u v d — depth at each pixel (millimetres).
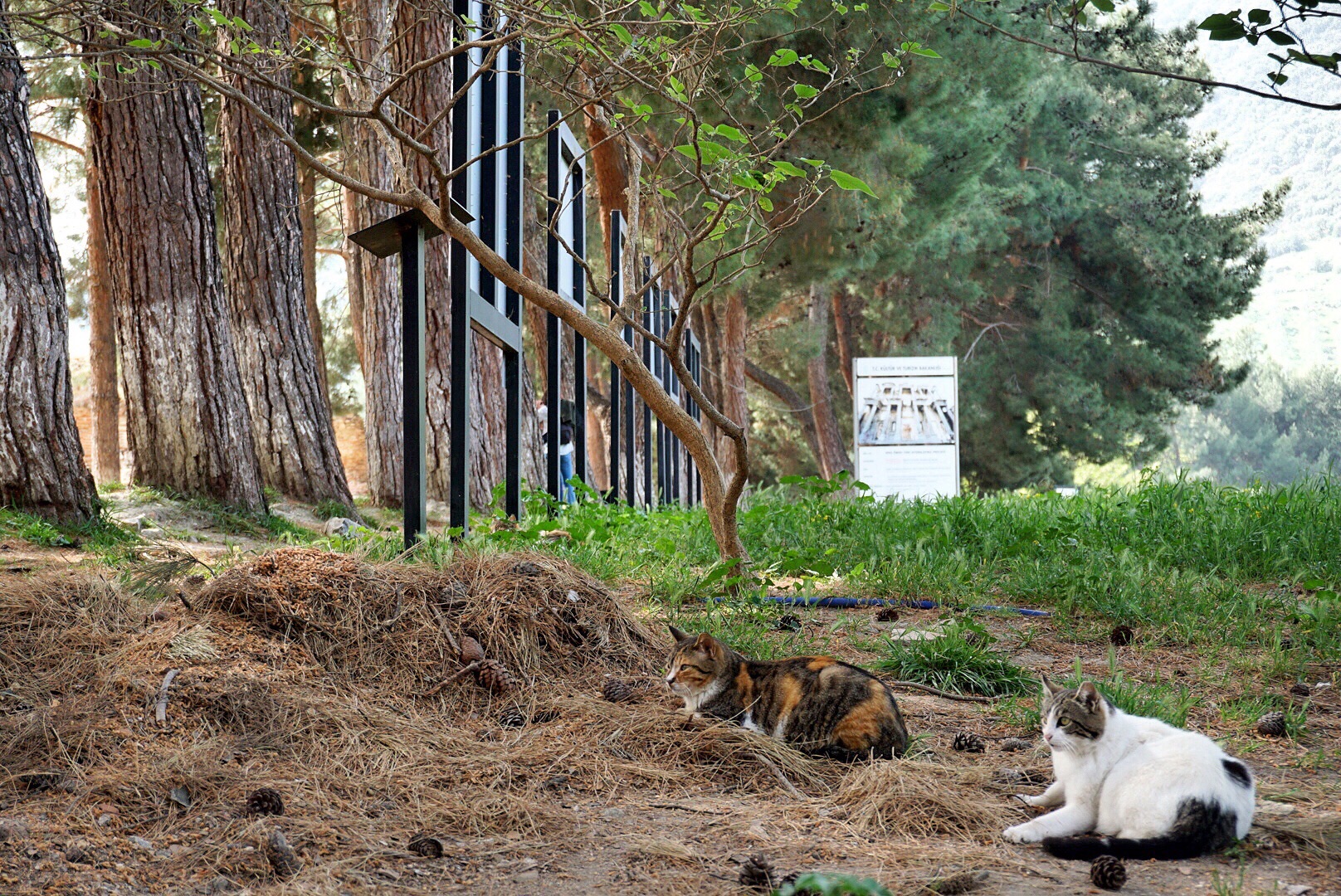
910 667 6418
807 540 10336
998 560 9672
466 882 3537
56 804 3848
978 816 4148
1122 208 36531
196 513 11656
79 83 20656
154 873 3467
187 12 6801
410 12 14281
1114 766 3975
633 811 4277
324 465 14969
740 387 31516
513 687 5457
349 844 3766
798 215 7234
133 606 5410
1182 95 38812
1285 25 4742
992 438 37625
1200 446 78625
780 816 4238
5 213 9781
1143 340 37000
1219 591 8297
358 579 5754
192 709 4621
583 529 9266
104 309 24953
